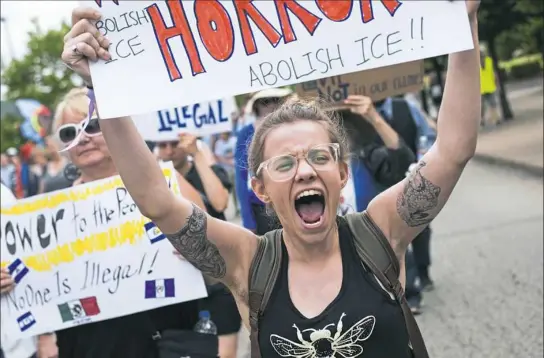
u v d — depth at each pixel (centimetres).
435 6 183
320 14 188
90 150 322
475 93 194
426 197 204
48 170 716
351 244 206
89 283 321
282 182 204
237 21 191
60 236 324
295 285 204
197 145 397
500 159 1348
